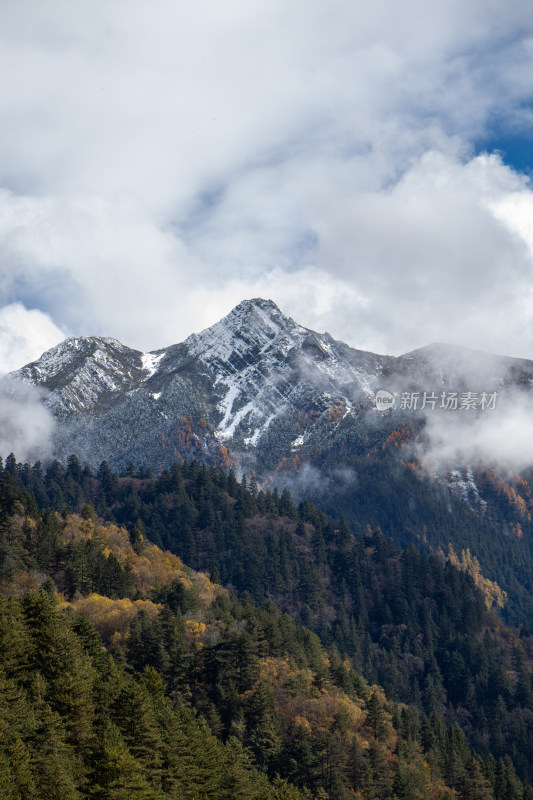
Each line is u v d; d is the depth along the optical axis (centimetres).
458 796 17312
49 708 10125
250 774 12069
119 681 12069
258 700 15988
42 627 12350
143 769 10056
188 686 16338
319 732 15812
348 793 14950
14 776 8906
